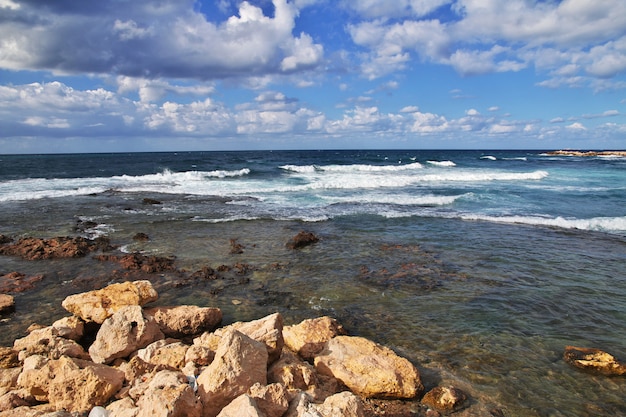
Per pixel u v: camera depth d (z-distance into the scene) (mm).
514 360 7055
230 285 10609
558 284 10711
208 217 18969
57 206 21453
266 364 5777
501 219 18766
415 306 9328
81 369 5598
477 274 11461
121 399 5324
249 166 49344
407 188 29547
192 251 13617
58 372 5637
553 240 15203
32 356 6121
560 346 7562
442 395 5914
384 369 6176
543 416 5621
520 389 6227
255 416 4281
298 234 14797
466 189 28938
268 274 11445
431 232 16359
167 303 9484
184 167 46875
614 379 6488
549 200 24344
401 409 5758
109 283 10656
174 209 20969
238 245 14109
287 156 87875
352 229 16828
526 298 9781
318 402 5375
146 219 18453
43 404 5473
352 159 72250
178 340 7535
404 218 19000
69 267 11883
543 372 6684
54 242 13750
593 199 24734
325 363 6496
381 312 9016
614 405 5863
